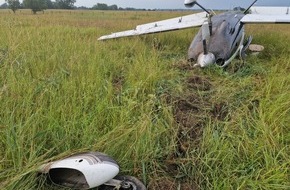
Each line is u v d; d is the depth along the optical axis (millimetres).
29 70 4785
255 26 15422
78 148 3057
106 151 2980
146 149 3080
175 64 6270
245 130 3559
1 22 9594
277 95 4355
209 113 4137
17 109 3443
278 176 2740
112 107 3766
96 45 7031
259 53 7480
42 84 4203
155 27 9008
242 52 6652
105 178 2434
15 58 5023
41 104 3643
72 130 3229
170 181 2891
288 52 7758
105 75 5133
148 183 2814
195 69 5871
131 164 2918
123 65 6016
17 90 3893
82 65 5180
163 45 8742
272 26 16781
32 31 8688
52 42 7156
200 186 2832
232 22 6641
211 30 6129
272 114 3703
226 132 3508
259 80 5316
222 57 5949
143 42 8555
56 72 4852
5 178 2557
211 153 3117
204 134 3445
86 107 3777
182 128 3705
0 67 4832
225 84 5180
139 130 3225
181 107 4277
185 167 3059
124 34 9031
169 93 4637
